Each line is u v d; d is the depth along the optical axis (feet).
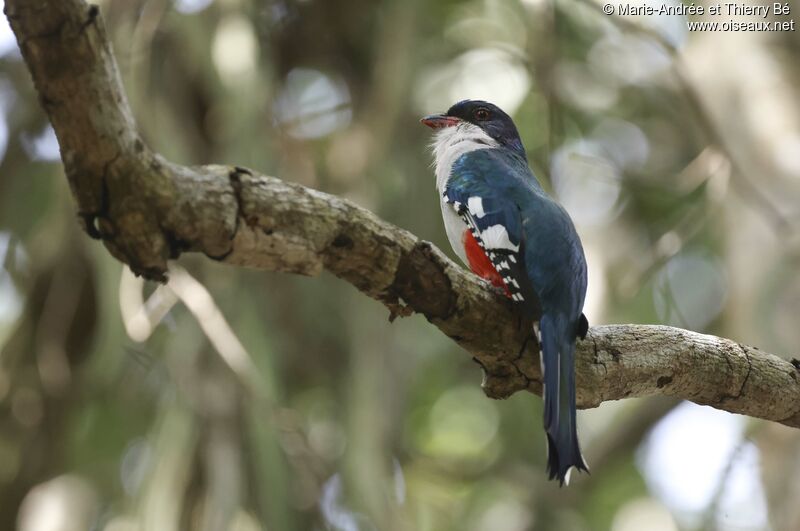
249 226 18.53
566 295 23.75
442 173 32.37
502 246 25.43
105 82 15.72
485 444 52.19
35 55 15.23
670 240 39.01
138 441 41.86
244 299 36.45
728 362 25.27
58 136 16.20
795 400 25.95
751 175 37.14
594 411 56.13
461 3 46.85
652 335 24.84
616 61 49.19
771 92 38.09
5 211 42.78
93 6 15.26
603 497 55.72
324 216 19.34
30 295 39.63
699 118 36.06
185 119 38.14
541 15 38.24
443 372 49.98
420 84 44.70
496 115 34.32
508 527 50.60
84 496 41.98
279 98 40.88
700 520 38.86
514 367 23.56
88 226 17.38
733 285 37.63
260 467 34.06
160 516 34.32
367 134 39.78
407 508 41.63
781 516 35.22
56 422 41.27
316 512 36.29
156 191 17.15
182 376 35.40
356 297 39.17
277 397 35.17
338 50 42.83
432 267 21.04
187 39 36.76
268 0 41.24
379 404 37.91
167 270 18.17
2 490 41.47
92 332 39.93
